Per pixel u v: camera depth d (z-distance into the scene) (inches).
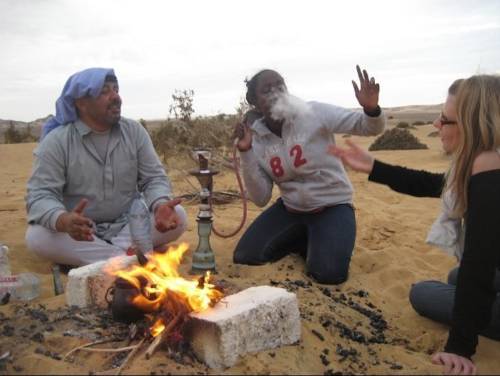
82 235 155.6
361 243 232.4
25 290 154.7
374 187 379.9
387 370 118.7
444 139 128.1
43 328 126.2
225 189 347.3
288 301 124.1
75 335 122.3
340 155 140.9
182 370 109.0
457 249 137.7
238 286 153.9
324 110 183.6
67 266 187.8
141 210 186.9
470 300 117.1
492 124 116.3
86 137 176.4
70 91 171.2
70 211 182.2
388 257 206.7
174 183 380.8
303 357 120.6
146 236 185.3
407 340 140.9
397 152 675.4
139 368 108.0
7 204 312.5
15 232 240.5
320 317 140.2
